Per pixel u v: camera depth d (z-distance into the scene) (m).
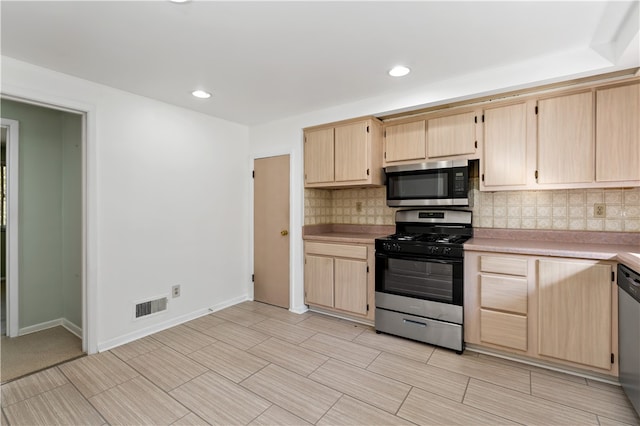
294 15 1.63
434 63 2.19
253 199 3.76
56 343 2.67
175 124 3.03
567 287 2.06
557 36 1.84
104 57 2.06
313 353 2.46
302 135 3.39
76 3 1.51
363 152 3.00
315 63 2.18
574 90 2.22
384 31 1.79
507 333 2.28
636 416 1.70
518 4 1.55
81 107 2.39
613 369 1.95
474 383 2.03
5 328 3.00
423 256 2.59
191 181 3.18
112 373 2.17
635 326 1.65
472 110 2.62
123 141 2.64
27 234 2.91
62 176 3.12
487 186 2.57
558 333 2.10
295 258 3.38
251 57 2.09
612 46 1.90
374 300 2.89
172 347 2.57
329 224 3.77
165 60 2.12
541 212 2.63
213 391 1.96
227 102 2.95
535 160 2.37
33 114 2.94
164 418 1.72
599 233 2.41
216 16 1.63
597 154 2.16
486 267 2.33
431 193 2.83
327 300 3.20
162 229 2.93
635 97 2.05
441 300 2.51
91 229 2.45
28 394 1.94
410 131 2.94
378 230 3.46
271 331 2.89
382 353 2.46
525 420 1.68
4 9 1.55
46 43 1.88
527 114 2.40
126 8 1.55
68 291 3.06
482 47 1.97
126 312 2.67
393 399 1.88
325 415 1.74
